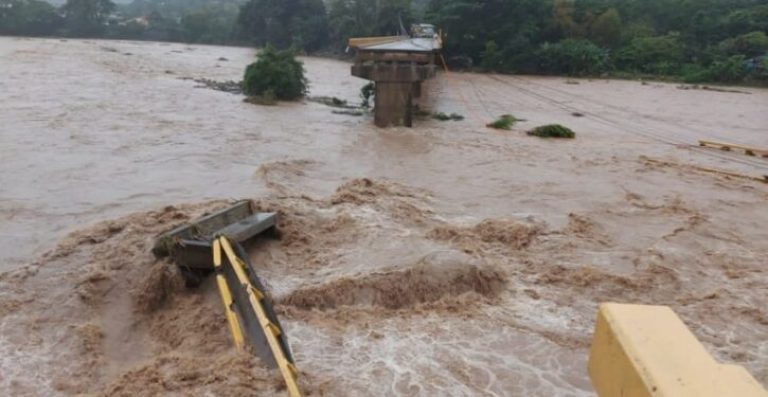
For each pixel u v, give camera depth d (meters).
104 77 36.50
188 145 19.22
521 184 16.33
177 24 90.12
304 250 10.83
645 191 16.08
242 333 7.80
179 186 14.65
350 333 8.23
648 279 10.19
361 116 28.25
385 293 9.23
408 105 25.42
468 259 10.02
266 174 15.79
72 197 13.41
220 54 65.56
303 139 21.59
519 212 13.79
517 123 27.84
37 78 33.97
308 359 7.57
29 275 9.41
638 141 24.38
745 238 12.58
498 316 8.85
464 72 55.09
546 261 10.87
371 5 66.69
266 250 10.79
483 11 56.28
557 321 8.79
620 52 56.16
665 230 12.78
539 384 7.29
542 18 58.12
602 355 1.78
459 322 8.65
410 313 8.86
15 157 16.48
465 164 18.66
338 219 12.23
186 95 30.97
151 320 8.80
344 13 68.88
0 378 7.09
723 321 8.95
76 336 8.01
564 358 7.83
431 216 13.08
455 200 14.59
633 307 1.81
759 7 58.22
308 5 75.25
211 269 9.40
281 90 31.73
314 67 55.16
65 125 21.20
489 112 31.41
